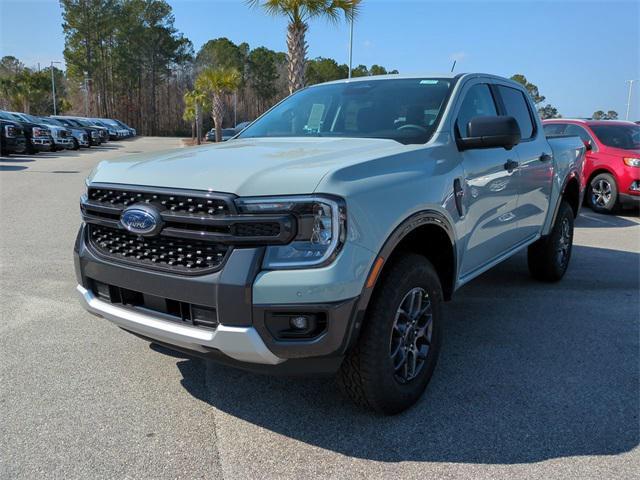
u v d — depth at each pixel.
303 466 2.61
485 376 3.58
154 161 3.03
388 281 2.80
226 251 2.52
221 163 2.82
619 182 10.66
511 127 3.40
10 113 26.38
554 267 5.67
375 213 2.64
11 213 9.32
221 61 90.12
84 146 31.53
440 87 3.92
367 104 3.98
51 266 6.08
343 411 3.11
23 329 4.26
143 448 2.73
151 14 80.81
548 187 5.13
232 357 2.58
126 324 2.89
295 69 13.78
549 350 4.04
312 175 2.53
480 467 2.61
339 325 2.49
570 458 2.69
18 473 2.51
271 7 13.27
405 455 2.70
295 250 2.47
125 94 85.31
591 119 12.06
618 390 3.41
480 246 3.91
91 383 3.40
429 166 3.19
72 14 74.81
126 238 2.88
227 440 2.81
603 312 4.92
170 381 3.45
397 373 3.02
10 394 3.24
